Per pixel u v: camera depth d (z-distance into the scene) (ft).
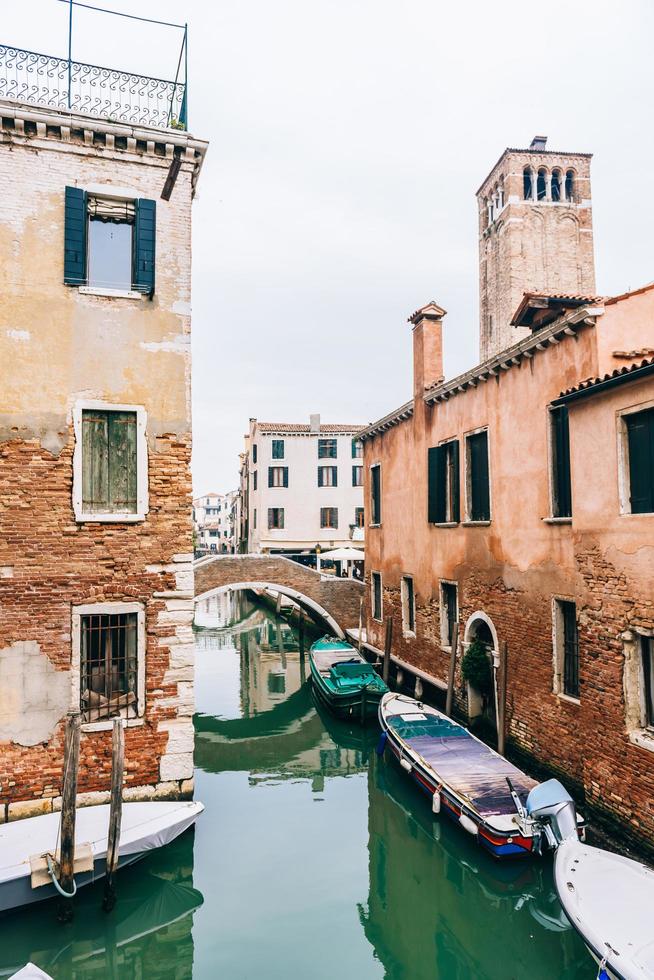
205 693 68.80
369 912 28.71
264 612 131.03
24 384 31.07
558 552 36.22
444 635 51.03
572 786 34.42
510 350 40.14
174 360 33.35
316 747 52.01
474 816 30.81
